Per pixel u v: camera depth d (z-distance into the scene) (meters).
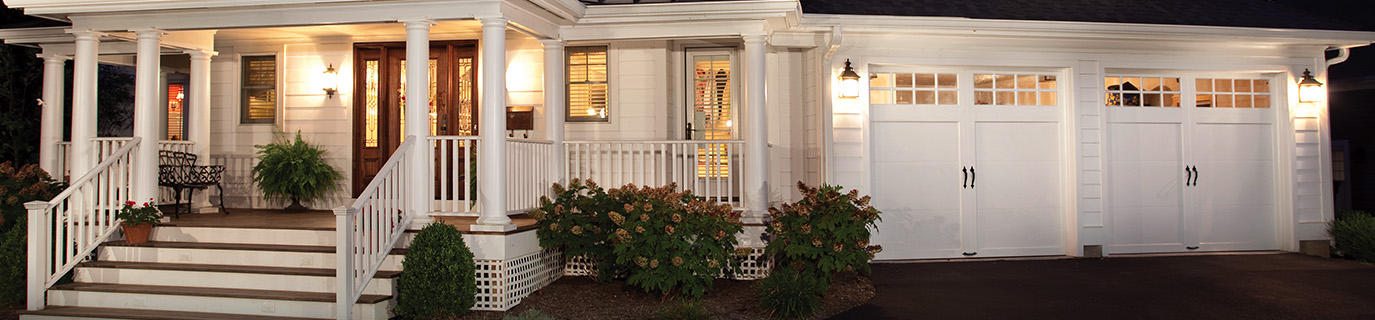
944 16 8.33
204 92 8.93
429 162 6.91
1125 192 9.26
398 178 6.68
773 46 8.72
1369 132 12.59
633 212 6.66
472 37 8.94
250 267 6.73
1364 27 9.20
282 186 8.73
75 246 7.15
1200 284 7.47
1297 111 9.47
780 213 7.38
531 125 8.92
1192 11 9.35
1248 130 9.56
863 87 8.60
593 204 7.04
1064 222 9.17
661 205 6.67
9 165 8.18
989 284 7.53
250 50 9.55
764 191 7.66
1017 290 7.26
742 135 9.12
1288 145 9.46
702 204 6.72
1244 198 9.52
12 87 11.23
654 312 6.39
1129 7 9.34
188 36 8.62
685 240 6.65
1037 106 9.14
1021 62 8.91
